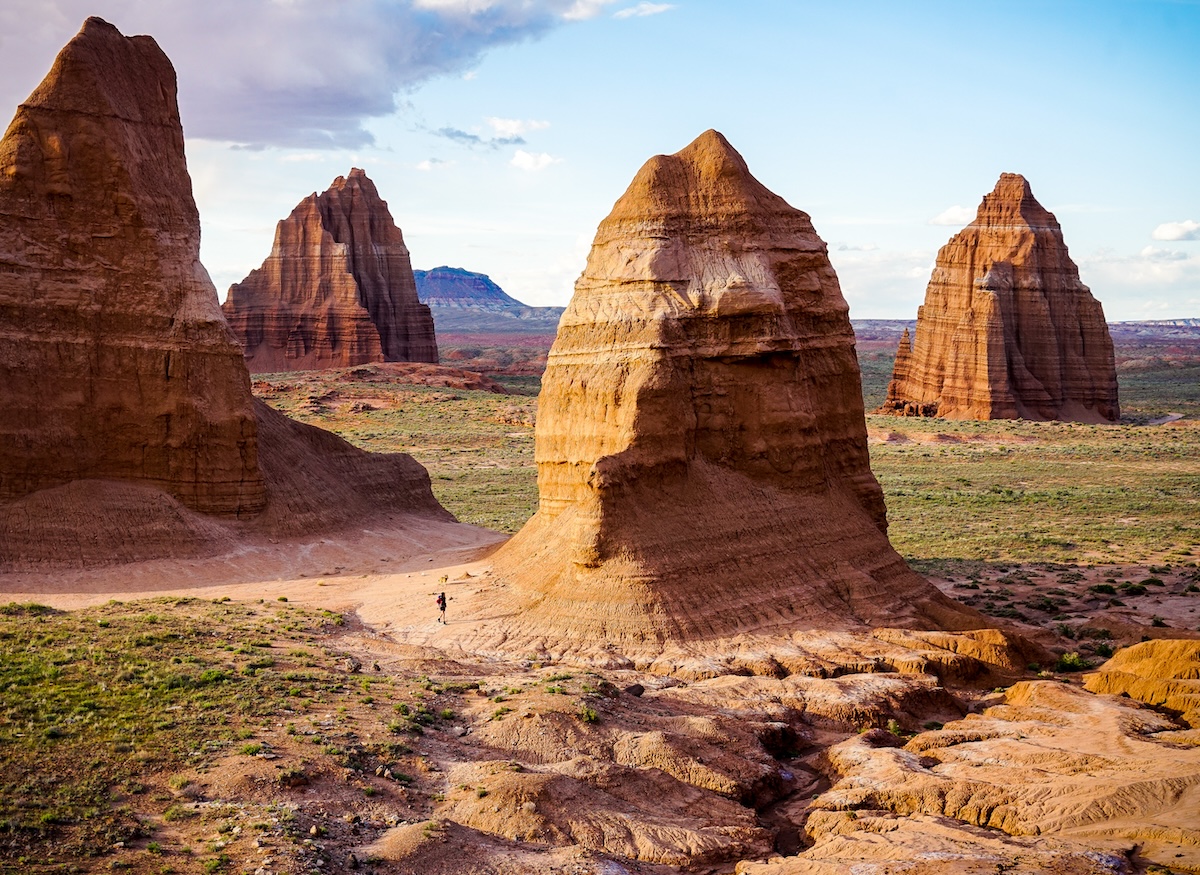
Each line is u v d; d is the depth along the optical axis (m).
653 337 51.81
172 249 66.12
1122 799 29.59
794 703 40.12
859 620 49.41
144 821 26.97
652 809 31.03
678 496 50.25
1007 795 31.16
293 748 31.48
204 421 64.19
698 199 55.84
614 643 45.16
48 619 44.06
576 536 48.19
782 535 51.38
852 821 30.28
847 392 58.34
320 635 46.41
